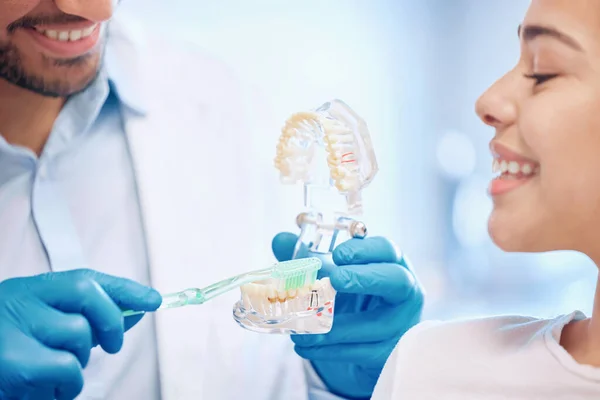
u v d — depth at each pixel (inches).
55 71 37.8
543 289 88.0
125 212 45.1
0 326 31.1
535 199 26.2
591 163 25.1
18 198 41.5
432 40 87.7
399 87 87.1
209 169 48.5
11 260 40.8
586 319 29.1
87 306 32.1
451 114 89.4
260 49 76.8
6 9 34.3
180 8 73.2
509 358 29.0
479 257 89.1
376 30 84.2
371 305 41.8
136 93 45.9
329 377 45.9
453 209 89.7
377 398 32.2
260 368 47.8
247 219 49.4
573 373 27.0
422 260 89.7
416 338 31.9
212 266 46.3
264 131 53.7
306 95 79.6
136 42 48.9
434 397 29.7
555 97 25.4
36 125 41.6
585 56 24.9
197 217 46.6
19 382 30.3
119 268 44.1
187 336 44.2
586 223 25.8
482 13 88.2
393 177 88.4
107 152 45.3
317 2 79.5
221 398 46.0
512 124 27.1
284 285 33.4
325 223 39.5
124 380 43.5
